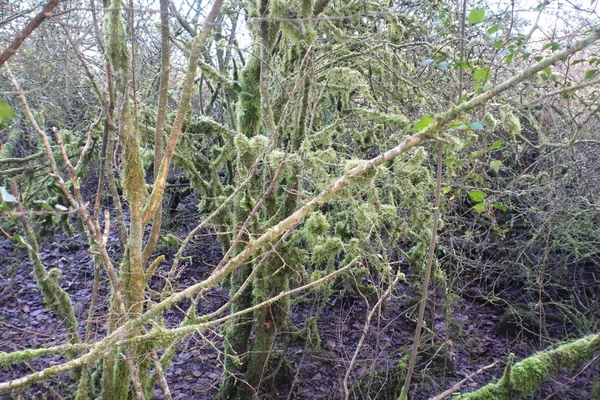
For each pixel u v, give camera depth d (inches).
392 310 202.7
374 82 155.5
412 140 61.0
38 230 175.9
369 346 181.0
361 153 151.6
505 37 115.2
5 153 181.5
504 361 178.7
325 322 195.3
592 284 193.8
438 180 84.9
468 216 208.2
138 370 88.0
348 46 140.3
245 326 139.8
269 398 153.7
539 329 184.7
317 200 66.2
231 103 165.8
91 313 94.7
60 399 110.3
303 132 126.0
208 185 141.3
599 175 170.1
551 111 170.2
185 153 137.9
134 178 69.9
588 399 128.3
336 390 160.6
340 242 121.2
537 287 202.4
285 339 163.9
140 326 72.3
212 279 64.7
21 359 59.8
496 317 205.9
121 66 70.0
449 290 176.9
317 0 106.4
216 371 167.6
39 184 178.7
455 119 65.7
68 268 221.6
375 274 181.6
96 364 114.5
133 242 71.7
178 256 86.1
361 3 138.9
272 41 110.0
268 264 126.3
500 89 56.2
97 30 70.5
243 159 119.1
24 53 171.3
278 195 142.3
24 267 218.2
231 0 157.9
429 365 169.0
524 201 192.7
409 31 159.3
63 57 179.9
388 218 121.3
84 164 155.5
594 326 173.3
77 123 219.8
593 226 181.6
